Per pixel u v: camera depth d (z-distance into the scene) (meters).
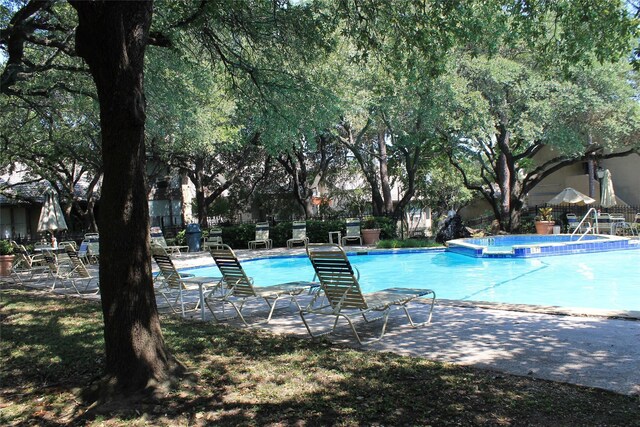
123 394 3.68
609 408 3.11
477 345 4.71
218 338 5.37
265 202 29.52
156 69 9.98
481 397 3.38
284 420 3.19
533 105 16.42
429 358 4.38
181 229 27.69
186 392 3.76
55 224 18.08
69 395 3.90
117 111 3.66
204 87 11.25
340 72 12.30
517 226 21.53
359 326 5.85
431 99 15.66
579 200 20.48
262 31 8.39
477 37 7.33
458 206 33.75
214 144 21.09
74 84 11.73
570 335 4.86
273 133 10.69
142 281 3.89
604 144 18.56
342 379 3.89
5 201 23.84
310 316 6.59
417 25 7.45
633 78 18.48
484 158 26.31
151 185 23.50
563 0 6.48
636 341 4.55
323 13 8.84
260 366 4.32
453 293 9.64
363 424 3.06
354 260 15.94
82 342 5.49
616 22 6.20
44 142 18.28
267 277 13.70
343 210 30.70
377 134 21.75
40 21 9.87
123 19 3.59
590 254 14.46
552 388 3.49
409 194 21.11
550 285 10.07
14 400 3.88
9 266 14.34
